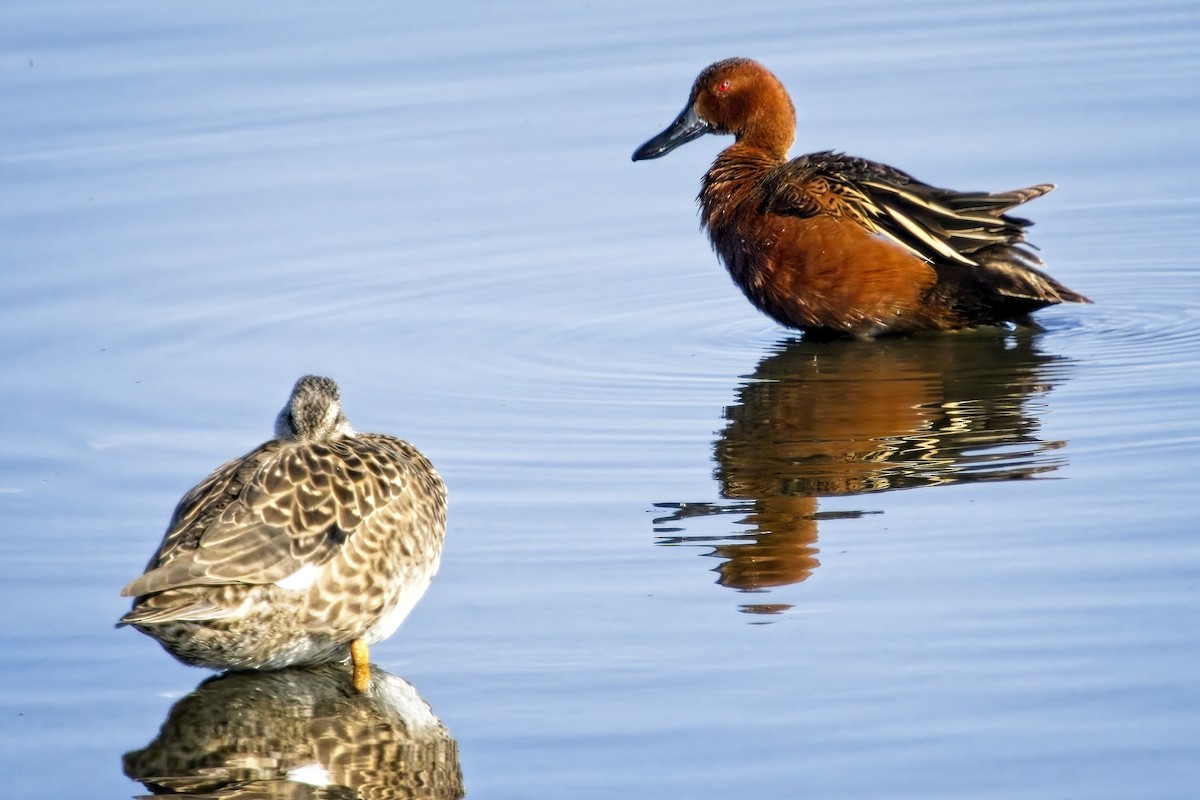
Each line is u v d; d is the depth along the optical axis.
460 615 10.92
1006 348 16.53
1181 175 20.53
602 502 12.71
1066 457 13.26
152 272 18.41
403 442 11.15
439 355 16.42
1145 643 10.10
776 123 18.55
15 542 12.12
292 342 16.69
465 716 9.69
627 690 9.88
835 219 16.91
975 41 24.83
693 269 19.00
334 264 18.78
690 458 13.62
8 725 9.74
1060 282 17.91
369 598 10.00
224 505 9.78
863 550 11.64
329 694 10.06
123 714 9.88
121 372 15.83
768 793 8.72
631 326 17.39
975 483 12.79
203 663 10.00
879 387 15.36
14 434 14.30
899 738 9.20
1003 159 20.86
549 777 8.99
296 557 9.66
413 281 18.39
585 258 19.20
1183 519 11.84
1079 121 21.91
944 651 10.14
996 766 8.88
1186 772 8.75
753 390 15.41
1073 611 10.55
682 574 11.38
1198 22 25.31
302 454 10.08
